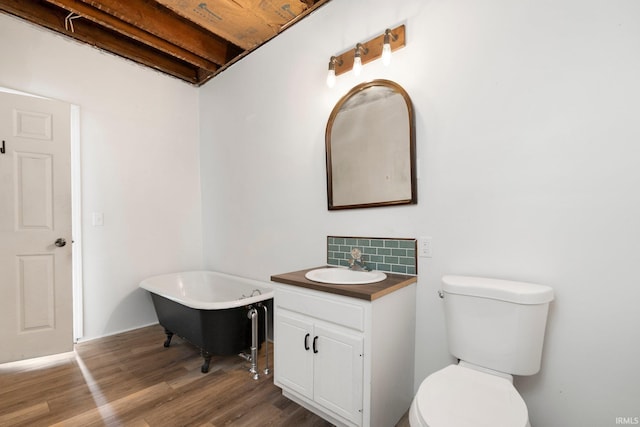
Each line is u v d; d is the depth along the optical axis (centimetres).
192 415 163
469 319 135
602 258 124
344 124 207
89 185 271
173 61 321
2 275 221
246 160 286
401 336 160
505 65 146
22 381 197
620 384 121
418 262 174
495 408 100
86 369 213
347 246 206
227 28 245
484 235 152
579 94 129
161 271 314
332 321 149
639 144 117
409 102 175
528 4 140
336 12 213
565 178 132
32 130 233
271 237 263
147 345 255
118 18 244
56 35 254
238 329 210
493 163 150
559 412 134
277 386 191
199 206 344
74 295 263
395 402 156
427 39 171
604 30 123
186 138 336
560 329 133
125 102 292
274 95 259
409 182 176
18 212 228
